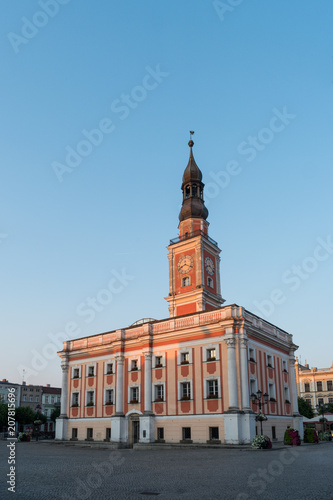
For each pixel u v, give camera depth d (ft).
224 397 132.77
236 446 119.44
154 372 153.17
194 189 209.56
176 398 144.15
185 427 139.13
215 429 132.87
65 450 129.59
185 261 192.54
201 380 139.54
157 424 146.51
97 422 168.14
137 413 154.30
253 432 126.82
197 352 143.23
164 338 153.69
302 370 386.52
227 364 134.21
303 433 166.61
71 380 186.19
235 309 138.21
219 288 197.57
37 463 79.87
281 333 170.91
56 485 49.73
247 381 132.05
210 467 68.69
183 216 204.54
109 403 165.78
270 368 154.92
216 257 201.36
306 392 368.68
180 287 190.80
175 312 187.73
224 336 136.98
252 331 143.84
